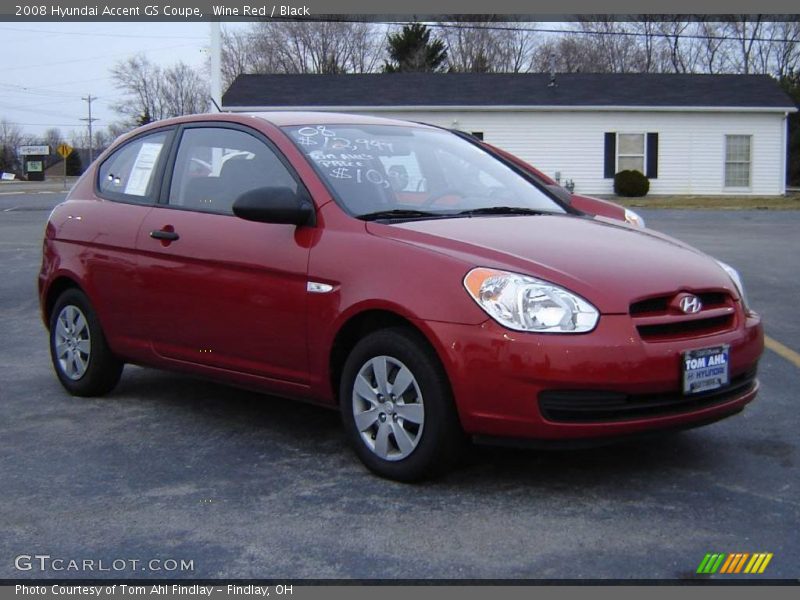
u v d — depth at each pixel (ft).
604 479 14.16
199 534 12.42
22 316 30.45
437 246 13.84
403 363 13.62
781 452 15.37
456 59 197.77
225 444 16.39
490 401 12.78
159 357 17.80
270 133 16.65
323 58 201.16
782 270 39.22
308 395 15.31
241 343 16.05
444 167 17.53
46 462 15.52
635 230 16.28
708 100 103.86
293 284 15.01
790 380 20.35
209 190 17.25
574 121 103.71
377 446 14.19
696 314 13.47
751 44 183.73
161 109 236.84
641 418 12.84
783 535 12.03
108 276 18.51
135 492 14.03
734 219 70.74
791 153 135.74
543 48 197.57
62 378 19.99
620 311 12.77
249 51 201.57
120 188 19.27
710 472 14.44
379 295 13.71
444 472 13.83
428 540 12.04
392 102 104.73
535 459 15.12
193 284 16.67
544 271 13.11
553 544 11.85
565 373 12.43
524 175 18.94
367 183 15.88
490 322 12.78
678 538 11.98
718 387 13.55
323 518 12.83
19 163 298.15
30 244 52.75
